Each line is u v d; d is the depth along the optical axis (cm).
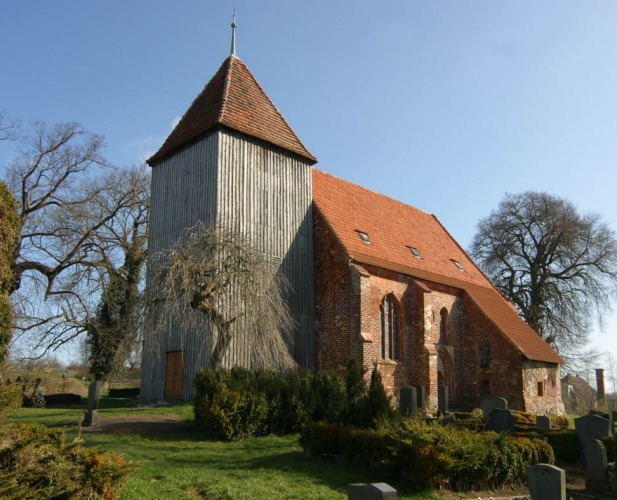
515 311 3872
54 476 823
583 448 1653
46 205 3406
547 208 4872
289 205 2848
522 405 3073
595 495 1344
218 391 1783
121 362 1977
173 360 2541
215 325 2141
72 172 3488
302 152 2967
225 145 2606
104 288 3334
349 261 2739
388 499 796
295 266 2791
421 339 2953
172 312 1942
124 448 1488
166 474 1201
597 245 4762
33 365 3250
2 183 1235
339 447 1437
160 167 2912
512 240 5038
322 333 2783
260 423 1805
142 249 3766
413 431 1288
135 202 3828
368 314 2667
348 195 3391
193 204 2634
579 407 4941
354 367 1712
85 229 3447
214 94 2828
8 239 1212
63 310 3303
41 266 3328
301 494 1120
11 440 862
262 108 2906
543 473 1030
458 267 3797
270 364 2102
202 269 1956
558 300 4738
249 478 1231
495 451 1298
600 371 4853
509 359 3164
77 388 3806
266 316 2044
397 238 3394
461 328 3397
